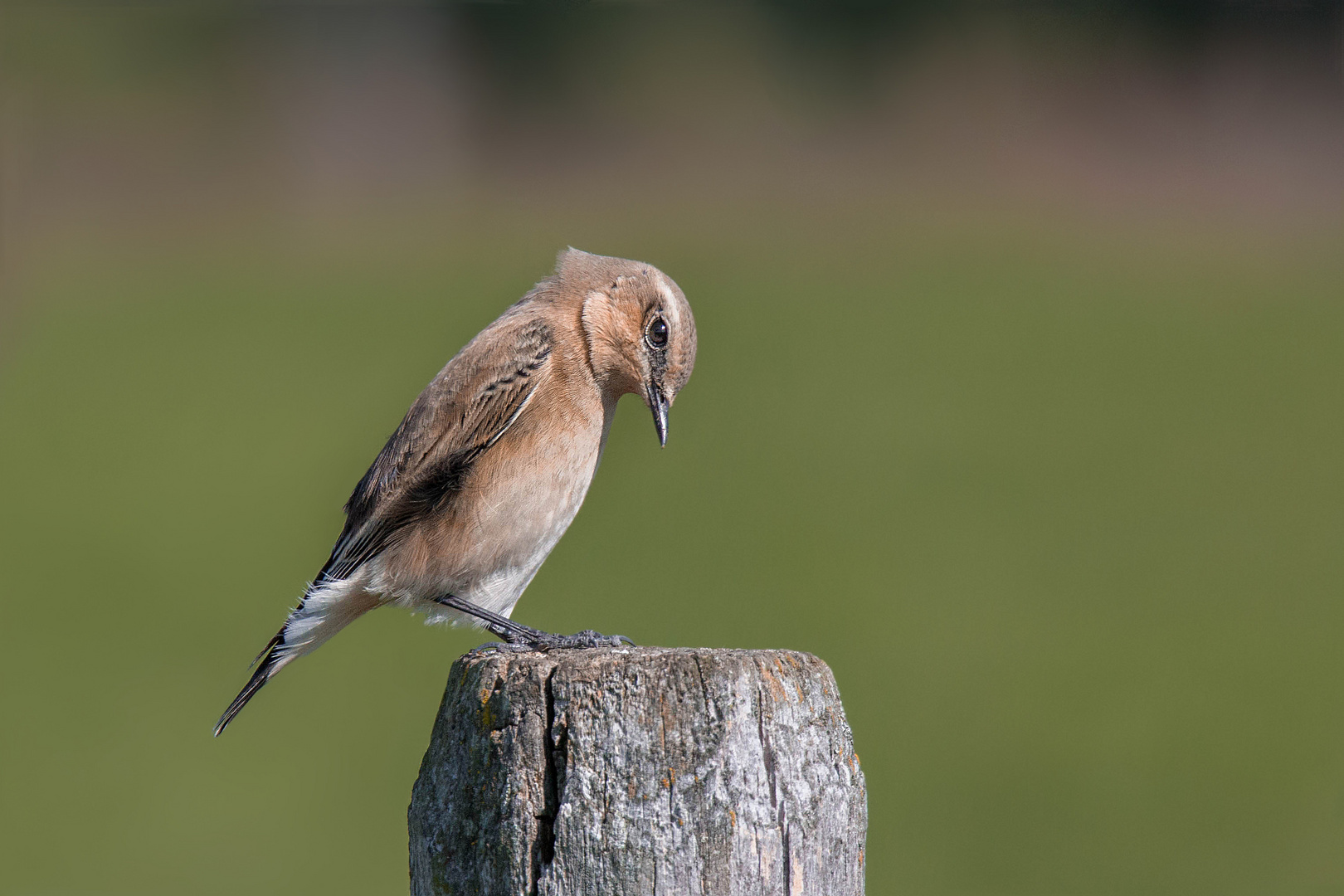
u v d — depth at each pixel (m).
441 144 33.84
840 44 34.94
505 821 4.53
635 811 4.44
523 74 34.22
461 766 4.67
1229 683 14.70
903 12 35.03
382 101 33.81
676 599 15.74
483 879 4.57
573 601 15.68
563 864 4.45
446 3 33.88
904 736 13.62
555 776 4.51
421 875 4.72
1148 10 35.31
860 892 4.73
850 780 4.68
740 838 4.43
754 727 4.50
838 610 15.81
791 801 4.52
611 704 4.49
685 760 4.45
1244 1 35.78
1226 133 35.09
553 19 34.19
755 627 15.08
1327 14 35.66
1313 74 36.00
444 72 34.03
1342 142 35.41
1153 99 35.41
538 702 4.55
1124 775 13.06
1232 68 35.91
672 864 4.41
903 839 12.19
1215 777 12.96
